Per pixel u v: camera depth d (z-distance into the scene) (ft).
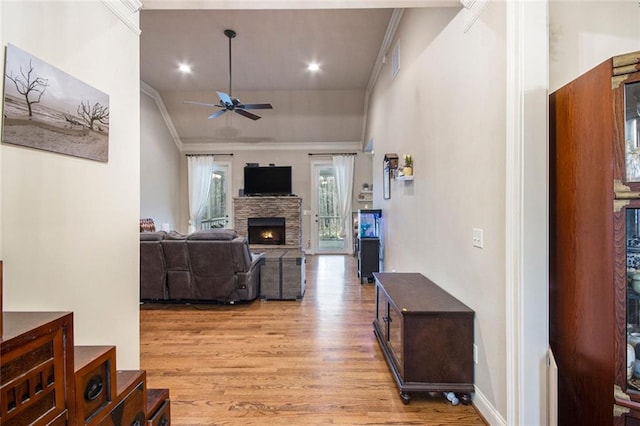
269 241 26.50
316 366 8.33
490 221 6.04
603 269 4.27
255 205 26.30
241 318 11.88
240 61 17.67
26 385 2.57
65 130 4.74
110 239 5.80
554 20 5.41
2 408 2.38
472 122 6.73
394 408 6.65
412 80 11.23
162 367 8.30
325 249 27.78
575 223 4.75
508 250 5.36
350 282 17.34
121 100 6.10
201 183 27.04
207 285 13.08
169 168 25.25
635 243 4.10
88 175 5.24
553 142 5.22
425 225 9.89
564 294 5.01
